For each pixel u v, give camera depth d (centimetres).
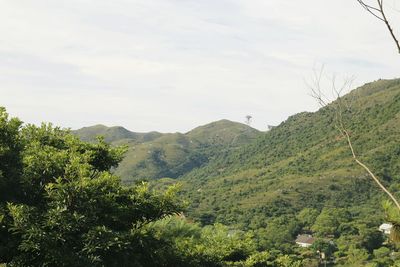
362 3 610
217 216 12200
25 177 1242
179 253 1806
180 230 2502
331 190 14100
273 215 12631
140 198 1448
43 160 1276
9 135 1352
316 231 10688
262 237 9662
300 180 15262
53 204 1177
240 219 12006
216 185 18462
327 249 8919
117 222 1382
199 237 2616
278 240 9938
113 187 1376
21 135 1469
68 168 1222
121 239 1226
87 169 1281
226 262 2422
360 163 695
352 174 14775
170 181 16388
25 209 1134
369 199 13262
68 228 1120
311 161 17712
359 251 8531
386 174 14338
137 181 1617
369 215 11500
